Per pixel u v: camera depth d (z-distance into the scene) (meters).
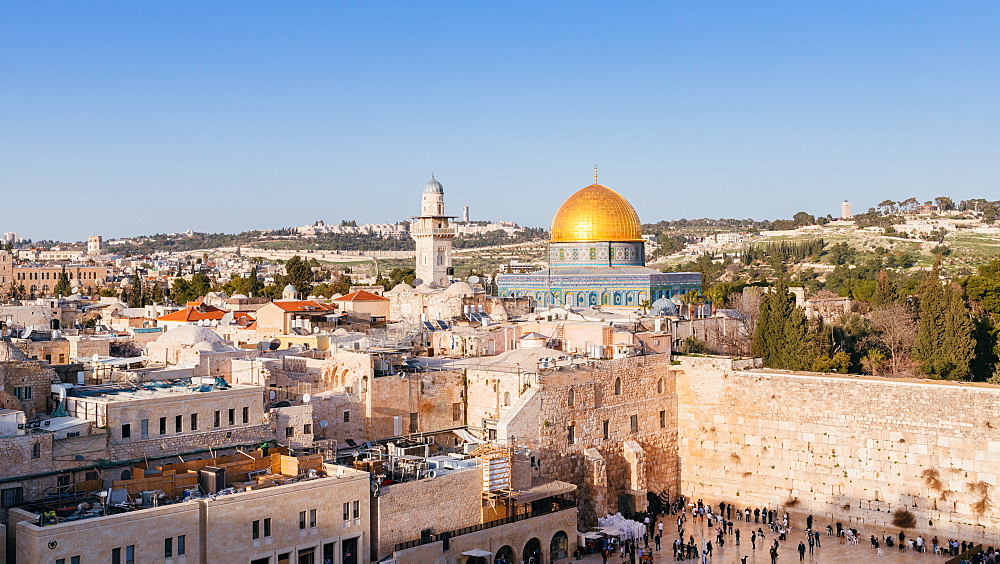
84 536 66.50
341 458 91.44
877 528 108.06
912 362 155.50
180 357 110.62
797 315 152.00
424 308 180.62
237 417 87.94
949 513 104.00
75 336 136.88
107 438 78.88
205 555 72.25
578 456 108.69
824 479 111.88
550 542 96.44
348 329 158.62
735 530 111.00
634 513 113.88
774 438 115.56
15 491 72.94
